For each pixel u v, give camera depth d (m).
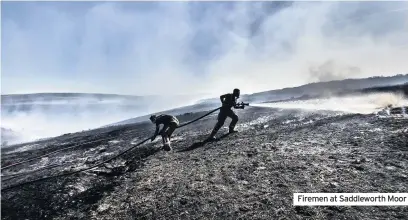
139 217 4.35
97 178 6.70
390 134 6.50
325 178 4.70
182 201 4.59
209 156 6.85
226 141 8.27
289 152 6.26
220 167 5.91
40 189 6.32
